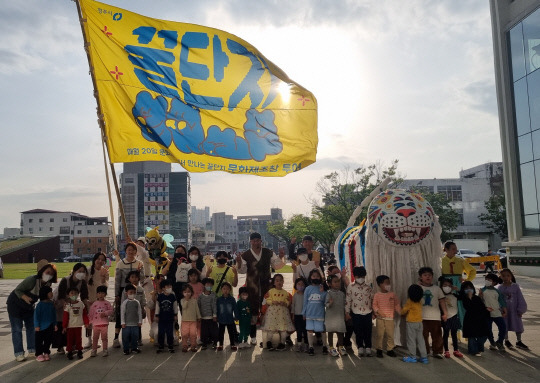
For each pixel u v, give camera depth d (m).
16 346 7.70
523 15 26.23
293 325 8.60
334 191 46.66
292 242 9.65
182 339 8.34
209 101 9.05
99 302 8.12
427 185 71.94
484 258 21.19
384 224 8.56
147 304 9.16
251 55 9.35
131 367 7.22
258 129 9.19
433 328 7.79
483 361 7.58
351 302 8.05
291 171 9.26
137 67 8.75
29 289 7.92
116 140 8.48
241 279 27.33
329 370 7.04
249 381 6.43
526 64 26.19
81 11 8.48
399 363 7.46
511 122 27.58
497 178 72.00
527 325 10.79
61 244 121.81
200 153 8.85
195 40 9.12
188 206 128.88
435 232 8.66
